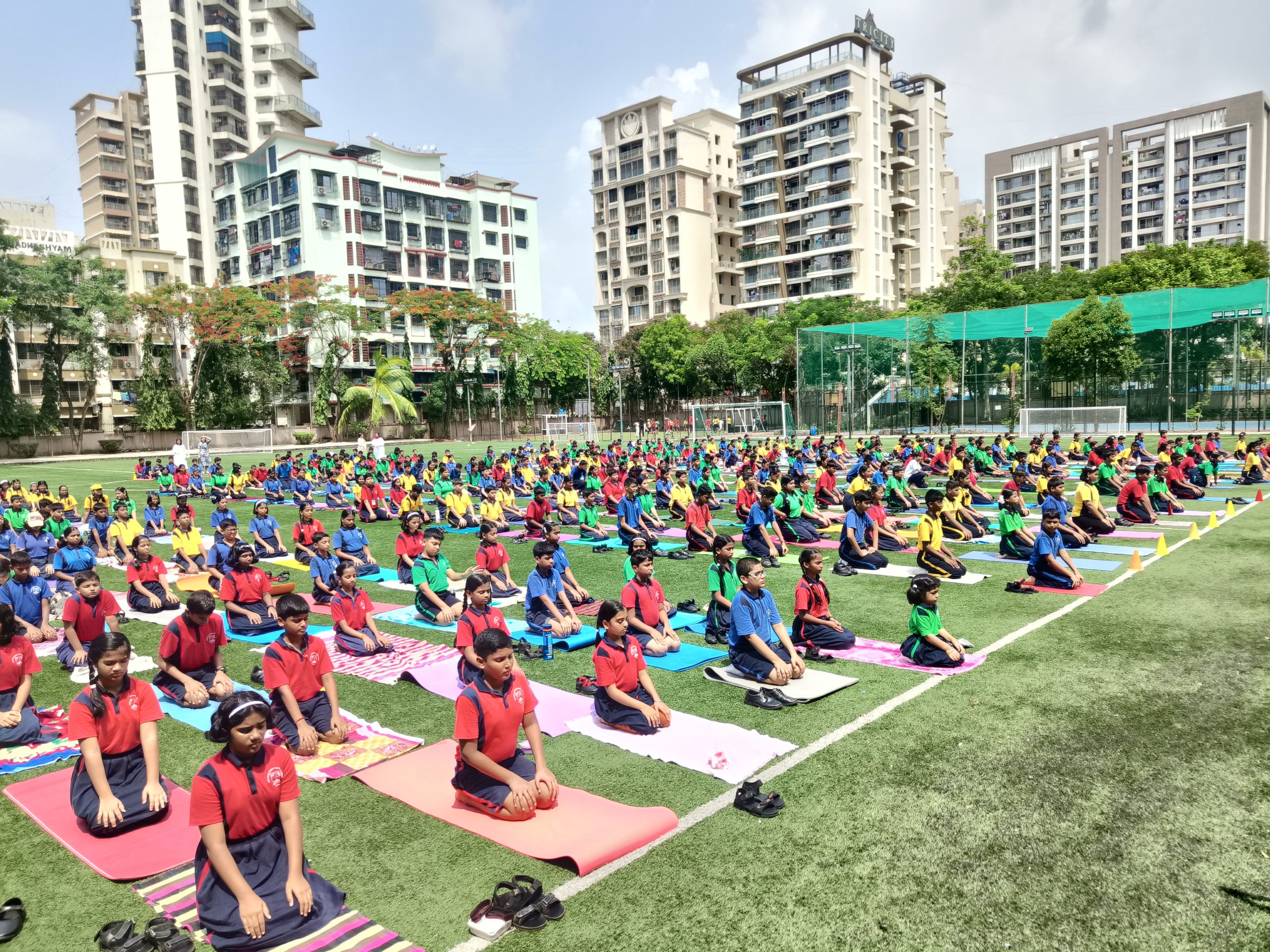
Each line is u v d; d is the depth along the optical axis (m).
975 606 9.76
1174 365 38.31
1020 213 105.50
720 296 86.81
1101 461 19.53
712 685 7.37
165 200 71.44
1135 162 95.38
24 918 4.07
